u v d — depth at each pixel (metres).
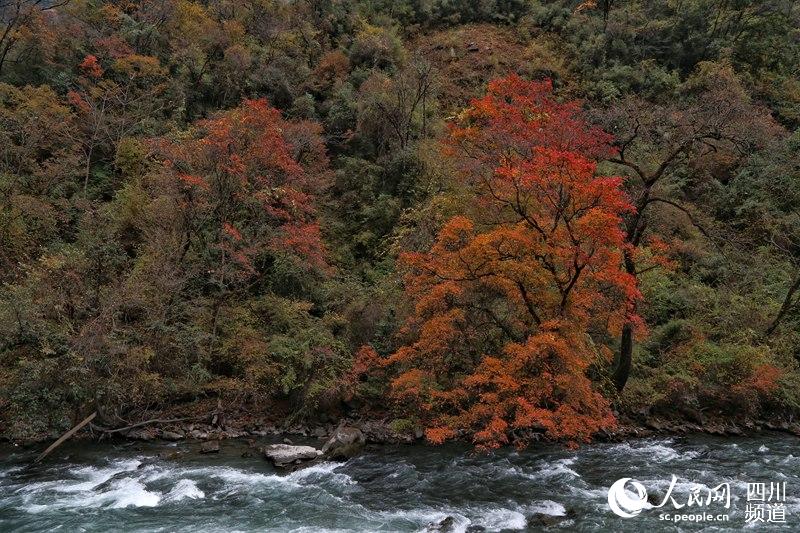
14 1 25.64
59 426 14.45
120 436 14.94
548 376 11.98
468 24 37.88
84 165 23.53
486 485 12.20
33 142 20.84
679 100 27.64
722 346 19.33
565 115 16.23
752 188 25.28
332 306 19.45
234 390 16.48
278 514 10.51
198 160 17.89
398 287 19.03
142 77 26.19
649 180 16.62
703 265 22.75
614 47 32.38
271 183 18.58
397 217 22.59
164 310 15.80
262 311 18.56
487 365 12.66
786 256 23.62
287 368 16.53
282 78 28.52
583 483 12.32
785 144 24.88
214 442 14.47
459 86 31.75
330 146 26.38
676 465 13.62
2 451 13.73
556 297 13.86
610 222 11.60
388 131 25.45
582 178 12.16
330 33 32.66
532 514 10.56
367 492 11.77
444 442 15.19
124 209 20.00
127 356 14.36
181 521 10.12
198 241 18.95
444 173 21.25
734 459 14.16
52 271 15.09
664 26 32.31
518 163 13.83
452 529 9.80
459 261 13.41
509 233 12.45
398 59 30.58
